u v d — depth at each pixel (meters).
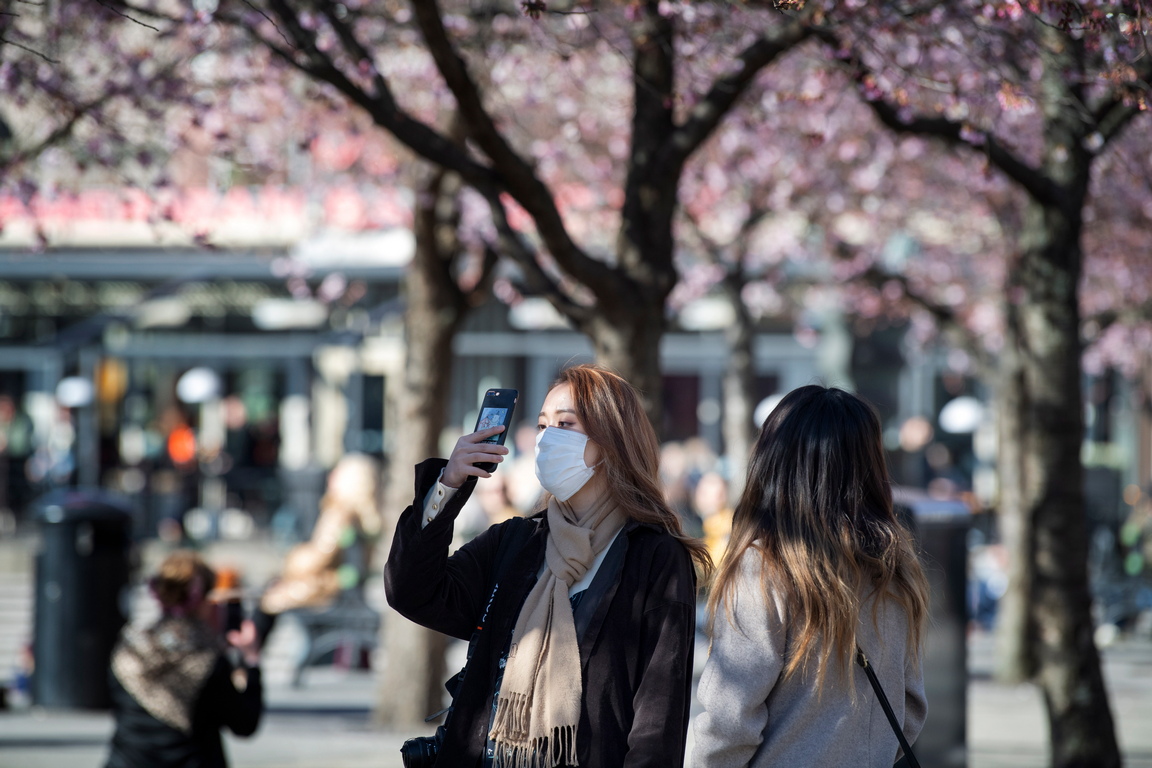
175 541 28.88
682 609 4.43
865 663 4.32
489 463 4.55
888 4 8.30
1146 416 34.72
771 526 4.45
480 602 4.77
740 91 8.69
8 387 34.78
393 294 33.06
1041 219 9.55
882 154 17.56
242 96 13.80
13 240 26.91
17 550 27.23
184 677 7.41
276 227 23.44
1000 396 17.55
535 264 9.05
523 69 13.95
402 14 12.05
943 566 9.87
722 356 35.34
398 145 15.56
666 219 8.78
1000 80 8.23
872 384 35.62
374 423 34.44
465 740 4.47
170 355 35.03
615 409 4.70
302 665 16.77
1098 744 9.43
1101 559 23.03
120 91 10.40
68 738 12.62
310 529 29.12
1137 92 7.50
